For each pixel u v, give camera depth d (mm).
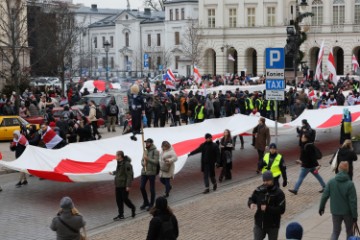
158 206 11852
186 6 117125
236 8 99062
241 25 98688
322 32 93375
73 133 31656
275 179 19094
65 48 71875
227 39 99938
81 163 22984
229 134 25391
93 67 135625
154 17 128000
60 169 22312
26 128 31203
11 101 42500
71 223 12750
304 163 21391
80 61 102750
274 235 13375
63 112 36812
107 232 17438
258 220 13383
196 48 100000
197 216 18922
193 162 30016
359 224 16594
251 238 16281
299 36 52031
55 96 52938
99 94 46844
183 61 108000
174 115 43812
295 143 36125
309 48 94250
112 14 145500
